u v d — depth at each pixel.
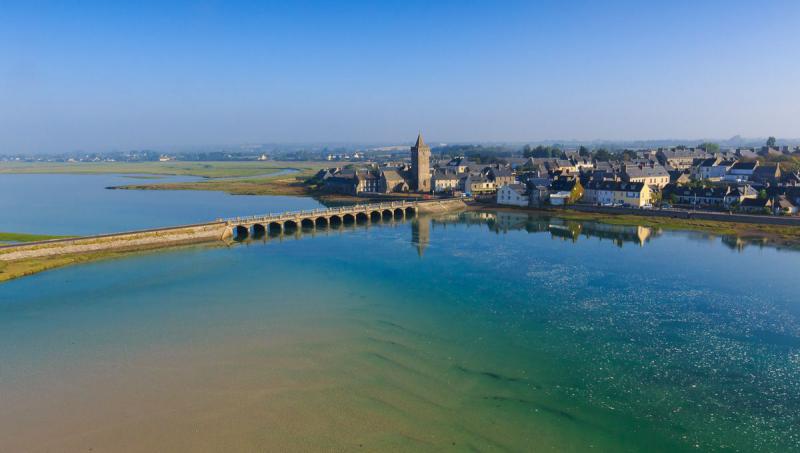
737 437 36.56
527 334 54.94
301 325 58.00
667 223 126.12
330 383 44.09
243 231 122.81
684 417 39.03
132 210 171.88
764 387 43.34
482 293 69.75
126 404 40.88
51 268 84.75
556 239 110.38
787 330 55.66
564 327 56.91
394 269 83.94
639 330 55.91
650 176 192.12
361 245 106.19
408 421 38.41
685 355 49.53
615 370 46.47
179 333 55.66
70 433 37.09
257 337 54.44
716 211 137.75
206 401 41.22
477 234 119.12
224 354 50.09
